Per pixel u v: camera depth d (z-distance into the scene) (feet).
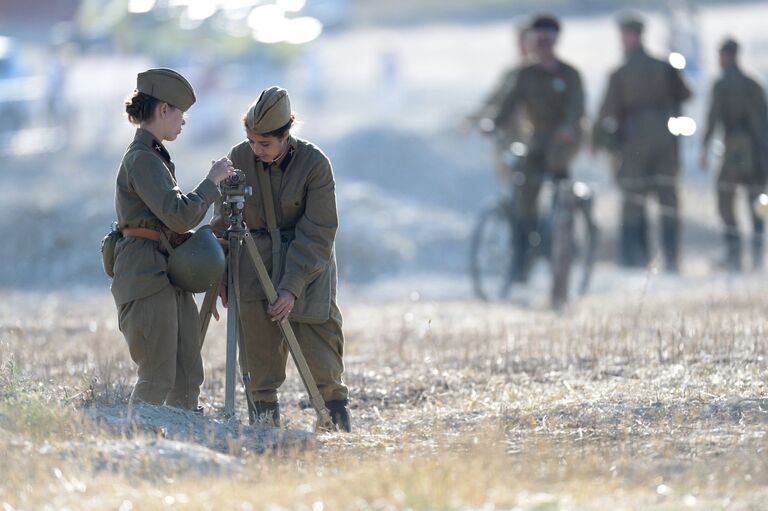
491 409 86.63
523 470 65.00
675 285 182.39
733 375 94.17
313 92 427.74
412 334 129.90
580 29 570.46
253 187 81.61
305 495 58.80
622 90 207.31
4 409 73.87
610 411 82.07
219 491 59.52
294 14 482.69
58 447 67.00
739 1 613.52
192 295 81.76
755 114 210.79
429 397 96.78
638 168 208.13
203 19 434.30
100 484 60.90
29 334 131.85
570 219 173.78
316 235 81.10
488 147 329.31
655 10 617.62
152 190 76.64
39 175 315.99
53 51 431.43
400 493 57.21
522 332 126.82
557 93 176.65
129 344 79.25
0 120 365.20
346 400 85.40
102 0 429.38
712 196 275.18
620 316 134.82
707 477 63.62
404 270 249.14
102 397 84.33
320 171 81.20
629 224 209.87
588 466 65.57
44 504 58.29
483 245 182.19
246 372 84.17
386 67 398.01
